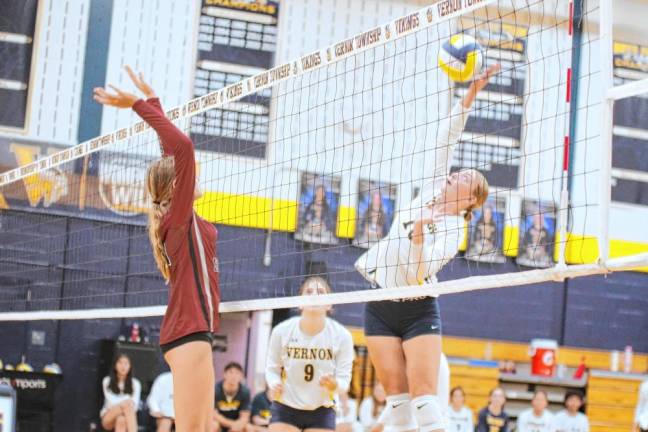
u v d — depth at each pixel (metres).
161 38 12.36
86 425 11.83
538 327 13.25
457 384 12.67
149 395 11.45
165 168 4.61
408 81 11.77
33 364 11.74
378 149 11.66
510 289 13.20
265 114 11.51
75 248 10.66
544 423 12.12
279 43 12.64
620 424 13.16
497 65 5.51
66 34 12.12
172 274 4.55
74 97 12.09
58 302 11.28
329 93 11.67
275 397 7.46
